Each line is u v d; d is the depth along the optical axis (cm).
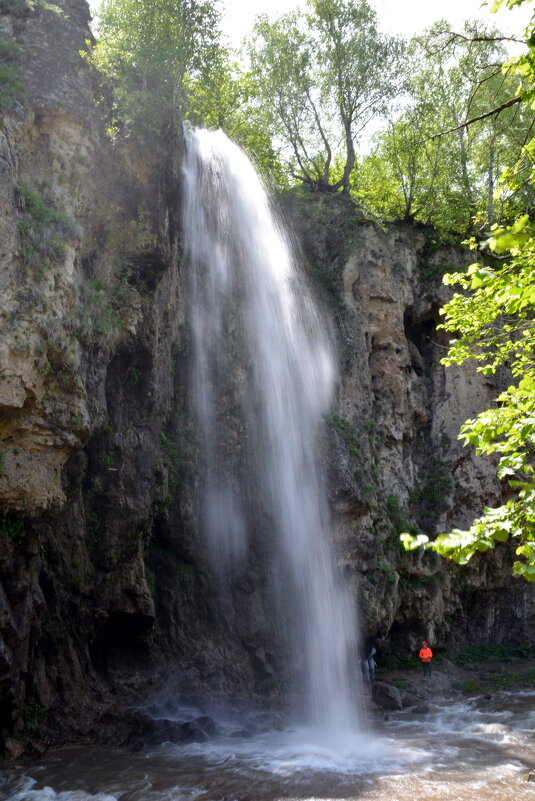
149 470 1995
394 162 3731
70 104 1725
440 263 3522
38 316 1454
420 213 3722
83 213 1742
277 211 3150
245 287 2677
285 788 1338
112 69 2047
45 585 1697
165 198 2091
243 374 2531
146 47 2123
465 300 1364
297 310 2912
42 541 1681
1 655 1389
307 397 2741
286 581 2386
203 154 2639
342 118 3675
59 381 1511
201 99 3209
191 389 2361
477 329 1415
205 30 2261
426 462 3225
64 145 1709
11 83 1617
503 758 1571
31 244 1488
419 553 2869
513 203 2917
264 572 2361
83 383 1575
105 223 1903
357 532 2652
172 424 2275
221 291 2573
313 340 2894
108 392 1930
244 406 2492
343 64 3559
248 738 1775
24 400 1415
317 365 2853
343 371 2950
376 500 2792
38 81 1706
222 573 2284
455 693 2469
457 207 3728
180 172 2217
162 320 2152
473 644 3133
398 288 3275
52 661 1709
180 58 2231
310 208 3347
